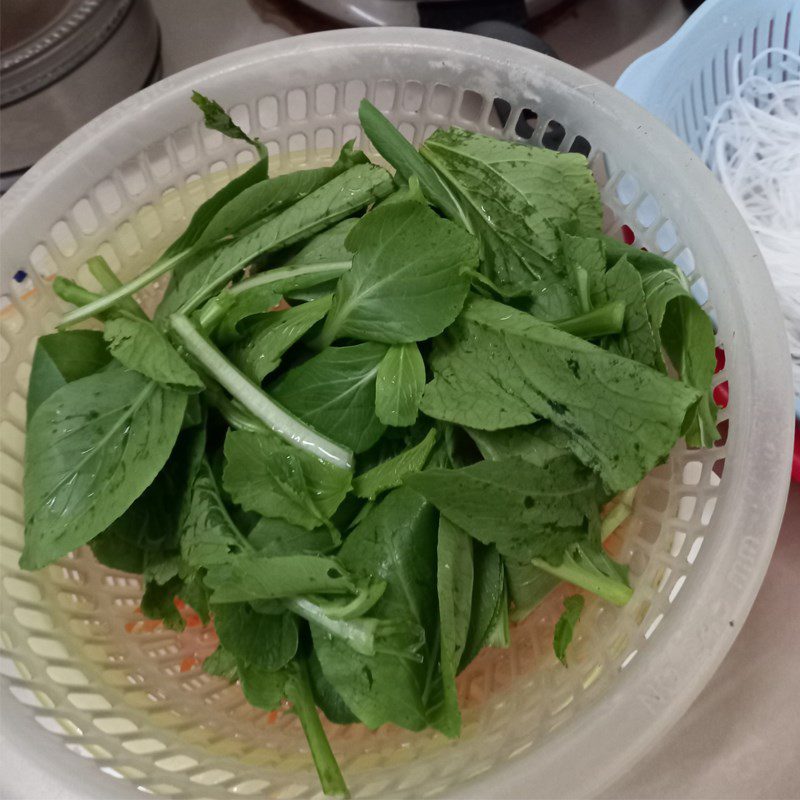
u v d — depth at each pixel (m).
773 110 0.47
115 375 0.31
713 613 0.25
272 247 0.33
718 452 0.29
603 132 0.33
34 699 0.28
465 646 0.29
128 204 0.36
